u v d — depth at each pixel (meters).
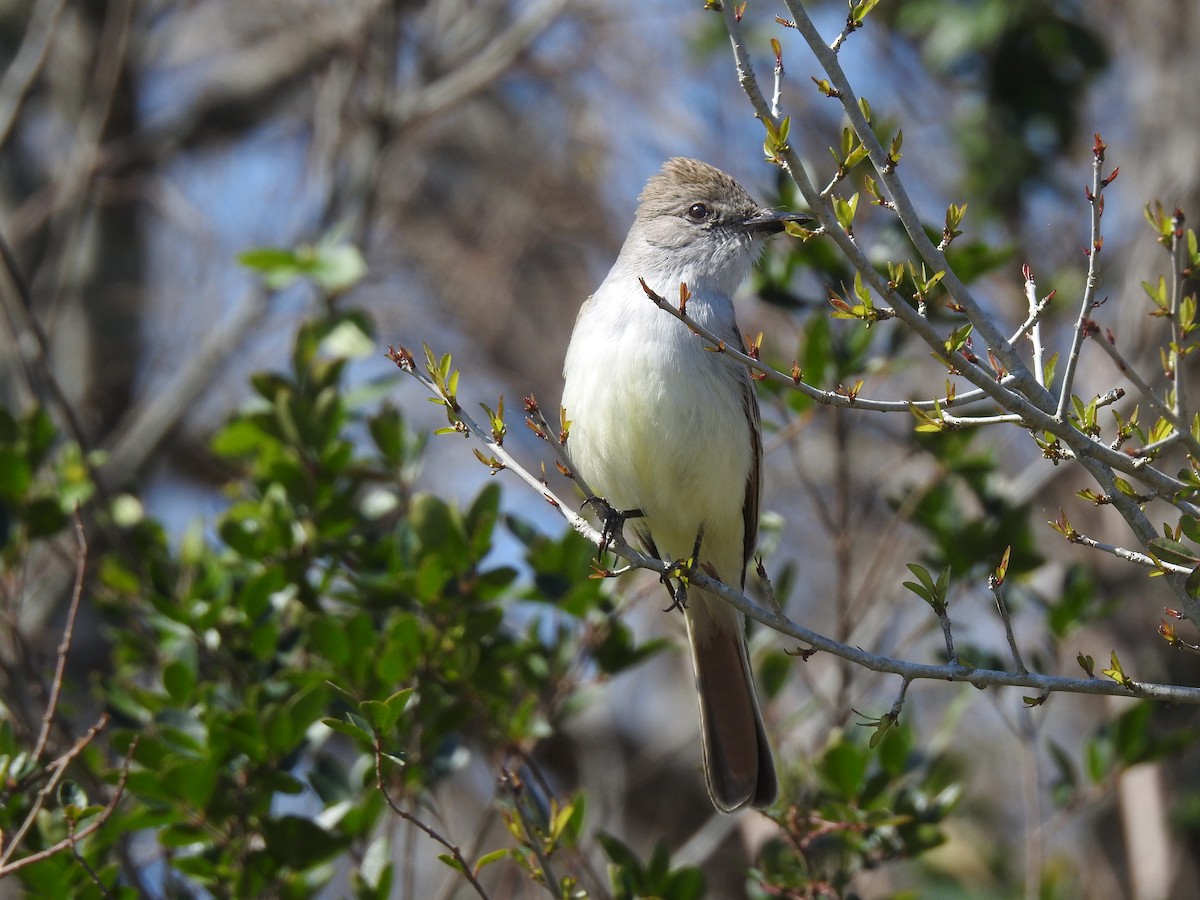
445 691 9.30
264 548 9.66
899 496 11.55
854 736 10.19
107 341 16.05
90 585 11.09
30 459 10.37
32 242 16.34
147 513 12.56
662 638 10.08
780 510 15.08
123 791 8.46
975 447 11.65
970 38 13.90
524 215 16.39
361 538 9.91
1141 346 12.59
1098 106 14.90
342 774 9.16
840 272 10.70
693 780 15.80
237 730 8.62
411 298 16.11
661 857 9.06
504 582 9.43
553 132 16.69
